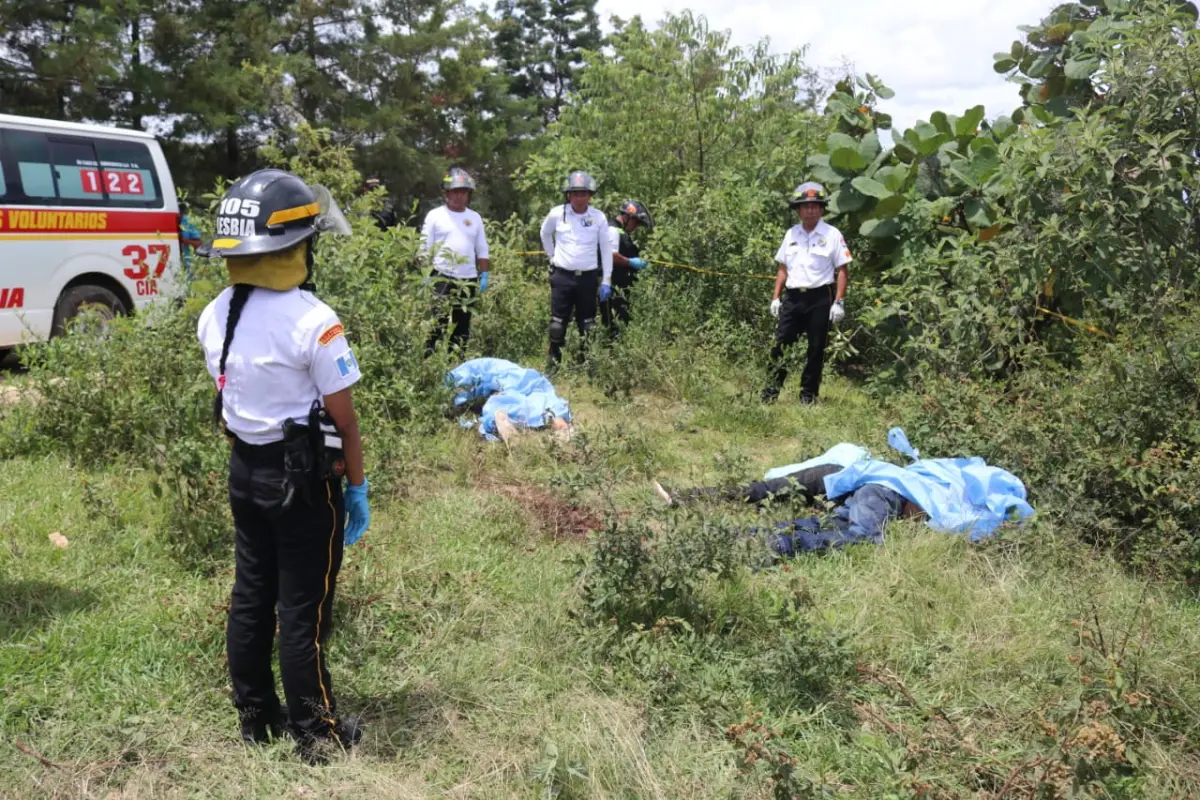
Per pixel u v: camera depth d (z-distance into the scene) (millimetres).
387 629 3818
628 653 3617
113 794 2928
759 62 13008
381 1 25219
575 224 8328
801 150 10977
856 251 9656
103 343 6246
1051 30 8258
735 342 9078
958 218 8703
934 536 4688
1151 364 5078
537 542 4883
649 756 3125
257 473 2895
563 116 14234
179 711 3322
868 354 9359
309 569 2979
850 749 3219
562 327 8500
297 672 3037
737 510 5156
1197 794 3018
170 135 21844
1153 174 5961
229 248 2768
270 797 2924
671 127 12719
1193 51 5867
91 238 8953
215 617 3705
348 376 2883
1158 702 3375
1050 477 5141
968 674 3650
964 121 8836
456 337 8211
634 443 6316
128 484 5258
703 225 10242
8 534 4512
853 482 5207
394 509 5074
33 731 3176
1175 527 4488
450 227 8062
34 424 5906
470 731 3285
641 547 3979
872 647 3812
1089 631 3646
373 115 23562
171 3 21812
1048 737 3029
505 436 6309
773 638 3807
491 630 3910
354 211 8547
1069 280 6500
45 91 19781
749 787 2938
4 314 8312
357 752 3150
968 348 6395
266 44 22281
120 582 4172
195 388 5207
